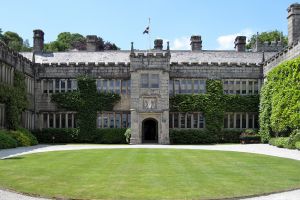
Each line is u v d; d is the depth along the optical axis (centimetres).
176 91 4181
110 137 4059
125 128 4084
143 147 3212
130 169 1675
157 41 4984
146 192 1206
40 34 4656
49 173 1548
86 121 4112
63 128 4138
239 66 4216
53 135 4106
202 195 1171
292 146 3028
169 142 3947
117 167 1738
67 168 1694
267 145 3562
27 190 1226
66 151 2627
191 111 4156
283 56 3603
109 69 4141
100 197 1140
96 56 4525
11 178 1427
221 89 4188
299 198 1168
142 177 1466
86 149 2873
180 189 1252
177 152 2575
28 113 4025
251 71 4228
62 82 4194
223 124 4175
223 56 4628
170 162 1952
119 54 4559
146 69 3981
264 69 4166
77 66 4175
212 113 4147
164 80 3984
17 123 3550
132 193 1191
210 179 1439
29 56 4588
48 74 4191
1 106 3322
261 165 1864
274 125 3597
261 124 4009
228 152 2606
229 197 1155
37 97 4194
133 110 3956
